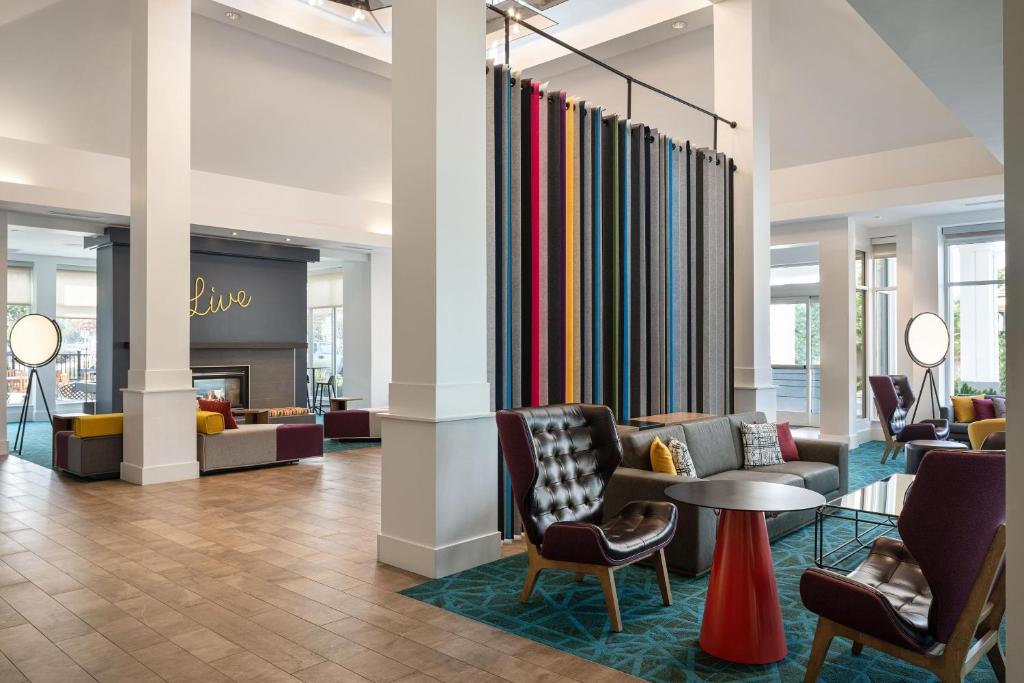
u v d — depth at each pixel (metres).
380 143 10.57
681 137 9.06
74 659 2.92
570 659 2.94
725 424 5.75
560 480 3.79
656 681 2.76
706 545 4.09
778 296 12.51
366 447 9.40
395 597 3.65
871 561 3.06
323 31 8.23
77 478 7.01
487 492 4.29
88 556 4.37
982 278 9.74
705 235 6.86
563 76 9.23
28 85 7.39
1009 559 1.54
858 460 8.77
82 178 8.23
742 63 7.17
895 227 10.22
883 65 7.93
